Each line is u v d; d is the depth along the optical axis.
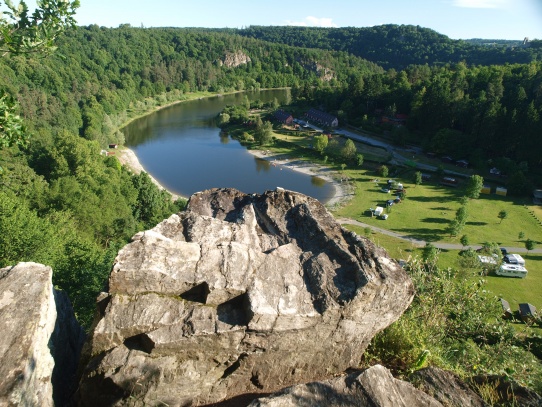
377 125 101.06
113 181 50.00
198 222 8.29
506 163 71.25
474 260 35.69
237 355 6.73
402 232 51.22
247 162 80.38
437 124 86.75
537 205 60.78
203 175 73.00
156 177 71.50
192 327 6.34
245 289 6.79
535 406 6.59
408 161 77.00
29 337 5.90
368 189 66.69
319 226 8.51
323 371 7.61
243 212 9.01
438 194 64.62
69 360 7.39
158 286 6.64
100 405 6.25
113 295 6.53
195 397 6.69
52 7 7.69
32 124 69.12
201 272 6.86
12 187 40.22
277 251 7.69
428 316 11.05
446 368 8.73
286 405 5.39
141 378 6.09
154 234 7.27
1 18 7.36
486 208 59.38
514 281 39.03
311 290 7.11
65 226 29.12
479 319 11.96
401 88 105.50
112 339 6.26
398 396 5.88
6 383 5.29
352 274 7.33
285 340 6.84
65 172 52.22
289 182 70.31
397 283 7.28
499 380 7.41
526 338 14.04
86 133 81.50
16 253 18.62
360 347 7.82
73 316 8.37
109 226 37.09
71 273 17.98
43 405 5.86
